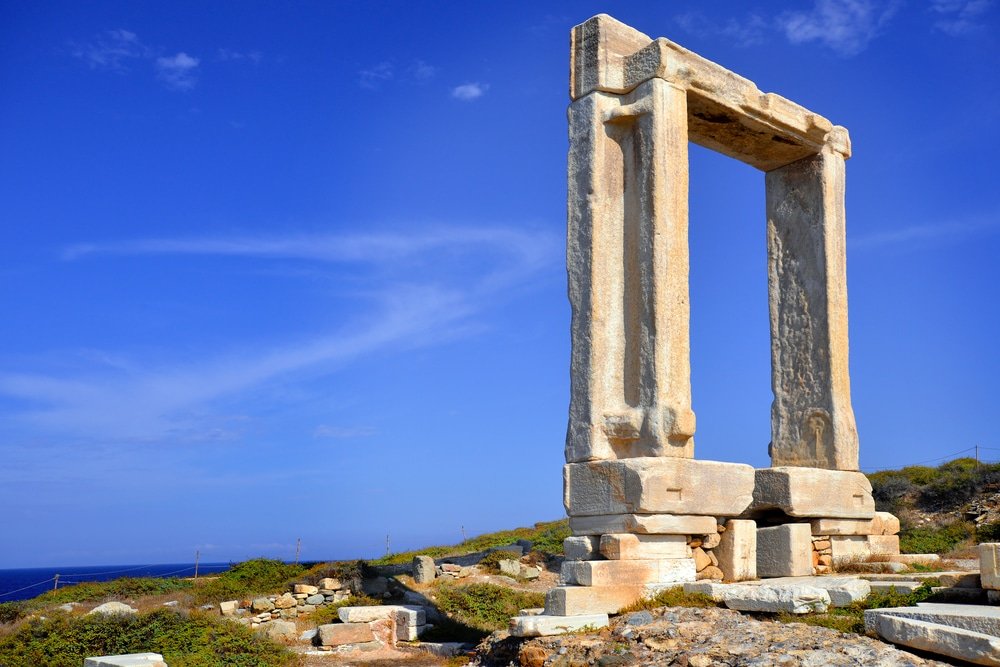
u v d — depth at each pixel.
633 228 14.46
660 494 13.03
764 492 15.87
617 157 14.83
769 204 18.66
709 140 17.36
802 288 17.86
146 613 19.03
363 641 18.86
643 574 12.95
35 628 17.89
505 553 27.77
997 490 29.75
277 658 17.61
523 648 11.67
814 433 17.28
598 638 11.42
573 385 14.29
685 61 14.99
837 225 17.78
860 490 16.73
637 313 14.13
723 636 10.57
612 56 14.95
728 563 13.98
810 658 9.38
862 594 11.92
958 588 11.13
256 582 25.53
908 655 9.19
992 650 8.51
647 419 13.51
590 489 13.62
